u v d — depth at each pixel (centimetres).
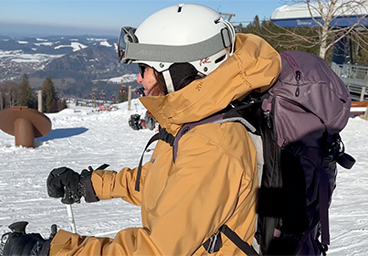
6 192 553
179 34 129
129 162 770
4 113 879
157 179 129
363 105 1246
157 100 125
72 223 178
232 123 125
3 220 434
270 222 131
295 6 1513
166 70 130
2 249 122
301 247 138
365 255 325
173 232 106
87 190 173
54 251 112
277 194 131
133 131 1125
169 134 135
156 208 111
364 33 1379
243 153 120
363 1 1221
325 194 139
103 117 1367
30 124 898
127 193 171
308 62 146
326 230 138
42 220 433
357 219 415
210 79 119
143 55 131
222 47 133
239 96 122
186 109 121
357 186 549
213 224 112
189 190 109
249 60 120
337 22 1332
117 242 107
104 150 883
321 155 140
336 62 1911
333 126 140
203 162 112
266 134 136
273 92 141
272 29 1590
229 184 114
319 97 137
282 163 135
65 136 1052
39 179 633
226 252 124
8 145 906
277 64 127
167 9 138
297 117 138
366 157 754
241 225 126
